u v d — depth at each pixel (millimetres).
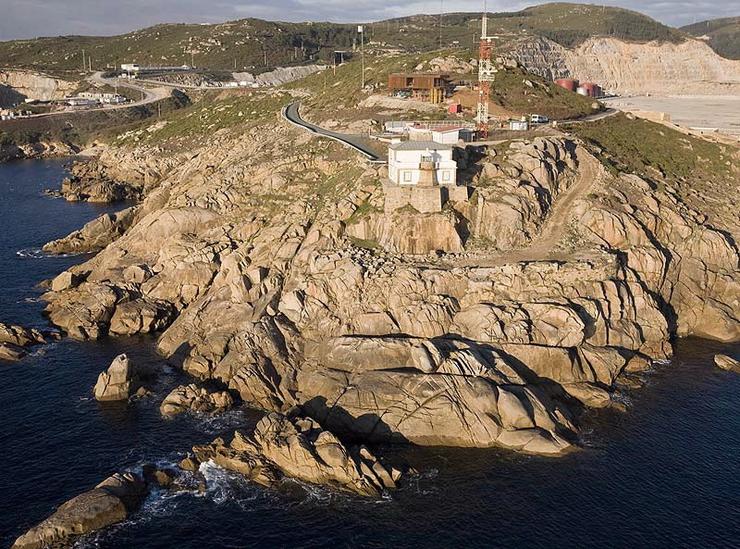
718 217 107375
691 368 81125
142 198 167250
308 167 113062
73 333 89125
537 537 54719
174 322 88688
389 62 173750
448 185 90625
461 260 84375
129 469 62438
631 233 91812
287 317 81875
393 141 103688
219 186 115188
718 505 58500
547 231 91250
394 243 86938
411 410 67000
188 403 72375
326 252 86375
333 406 68812
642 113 149625
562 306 76625
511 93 144250
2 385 77062
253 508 57781
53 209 158625
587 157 107938
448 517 56781
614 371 76500
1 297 101250
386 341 73438
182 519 56562
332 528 55562
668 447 66188
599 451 65438
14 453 64938
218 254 97625
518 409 66312
